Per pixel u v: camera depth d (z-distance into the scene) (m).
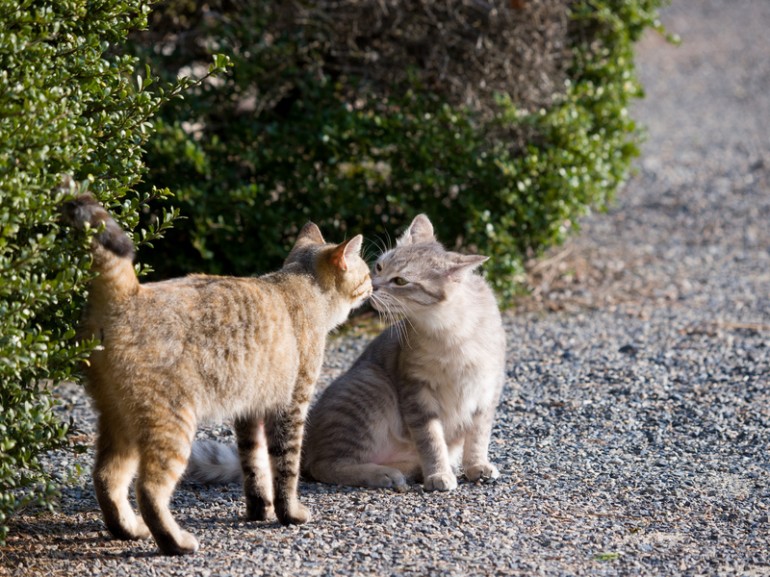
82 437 11.38
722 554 8.53
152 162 15.45
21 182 7.19
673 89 42.31
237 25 16.44
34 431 7.87
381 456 10.98
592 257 21.14
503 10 16.80
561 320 17.00
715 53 49.22
